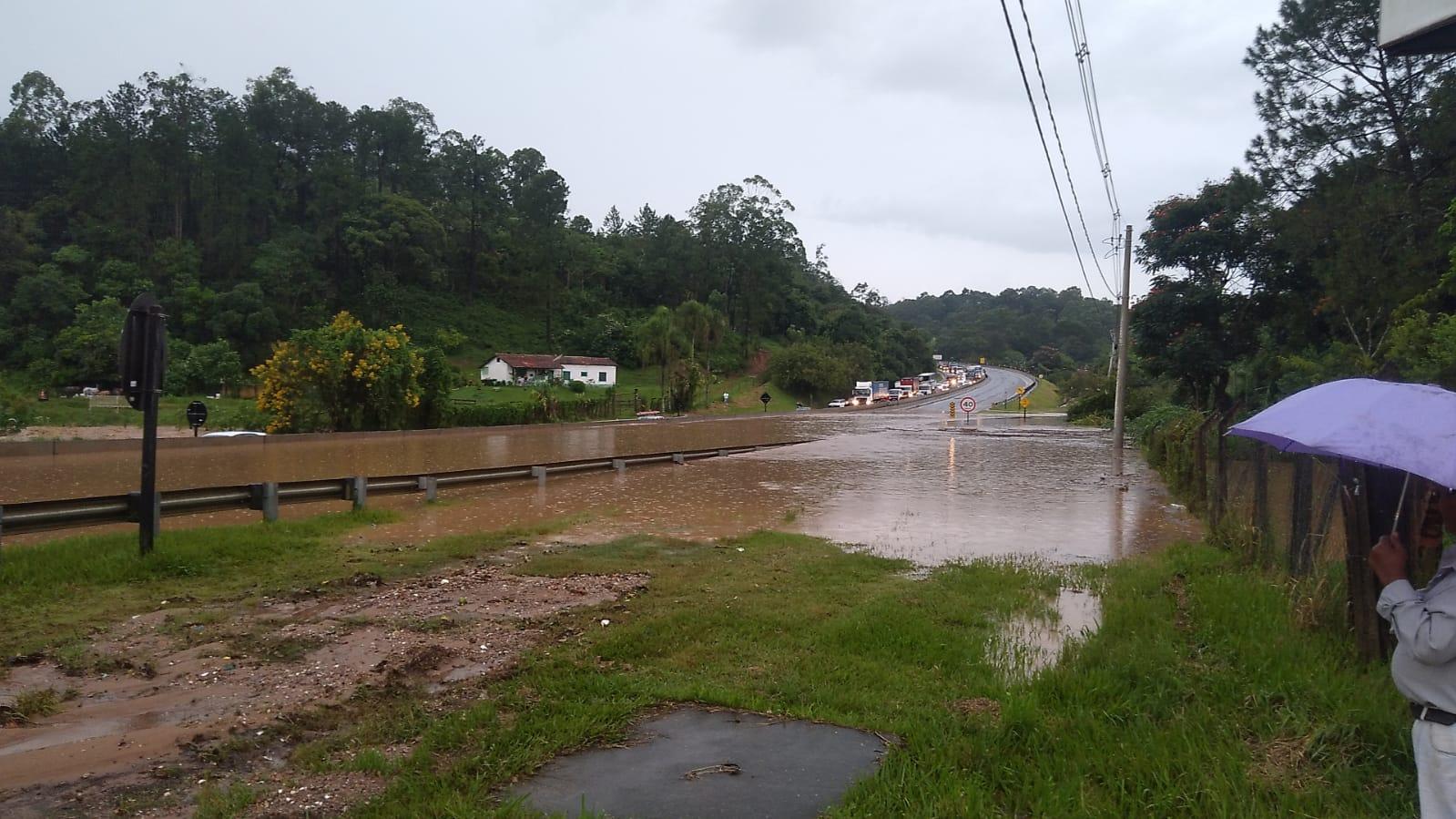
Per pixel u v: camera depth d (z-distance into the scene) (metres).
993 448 30.05
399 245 95.94
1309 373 19.12
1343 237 19.84
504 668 5.50
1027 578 8.55
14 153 90.12
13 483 18.12
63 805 3.66
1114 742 4.23
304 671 5.45
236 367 65.69
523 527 11.63
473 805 3.55
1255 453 9.09
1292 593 6.77
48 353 65.94
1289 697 4.82
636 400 67.25
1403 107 21.67
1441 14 5.02
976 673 5.46
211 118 98.19
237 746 4.28
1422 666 2.86
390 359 37.12
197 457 24.95
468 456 26.17
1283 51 23.95
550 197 108.50
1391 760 4.05
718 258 112.50
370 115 108.56
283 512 13.62
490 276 106.94
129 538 9.17
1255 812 3.51
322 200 95.12
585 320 105.62
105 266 76.19
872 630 6.36
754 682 5.25
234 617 6.69
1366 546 5.37
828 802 3.66
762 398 78.94
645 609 7.05
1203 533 12.31
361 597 7.41
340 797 3.71
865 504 15.27
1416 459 3.17
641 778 3.88
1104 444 32.94
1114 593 7.77
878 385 100.19
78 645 5.89
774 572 8.72
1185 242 30.16
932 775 3.88
